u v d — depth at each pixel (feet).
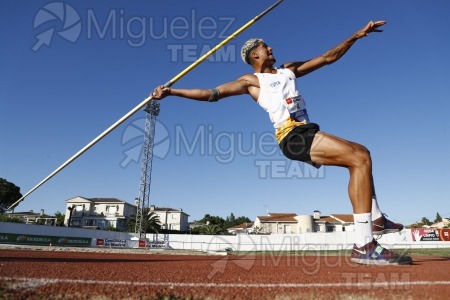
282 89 10.18
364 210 9.08
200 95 9.81
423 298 4.38
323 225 177.37
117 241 120.88
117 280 5.35
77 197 213.05
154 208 246.68
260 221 177.88
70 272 6.40
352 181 9.12
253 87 10.45
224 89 10.12
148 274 6.77
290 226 177.88
